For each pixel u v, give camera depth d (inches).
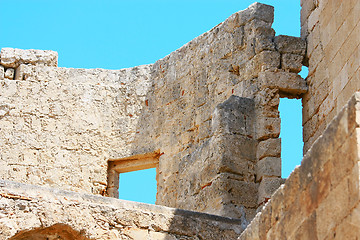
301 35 706.2
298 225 311.9
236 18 745.0
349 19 592.4
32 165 801.6
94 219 493.4
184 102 781.9
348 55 589.9
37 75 838.5
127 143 814.5
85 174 805.2
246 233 365.7
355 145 278.1
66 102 830.5
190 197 677.9
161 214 511.2
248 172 653.9
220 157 648.4
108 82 842.8
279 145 662.5
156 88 820.6
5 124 813.2
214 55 759.7
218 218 528.7
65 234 488.4
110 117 828.0
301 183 312.7
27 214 477.7
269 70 691.4
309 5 689.6
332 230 286.7
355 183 275.7
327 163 293.7
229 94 725.9
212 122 679.1
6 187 480.1
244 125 671.8
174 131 779.4
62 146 813.2
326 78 638.5
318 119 649.0
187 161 709.9
